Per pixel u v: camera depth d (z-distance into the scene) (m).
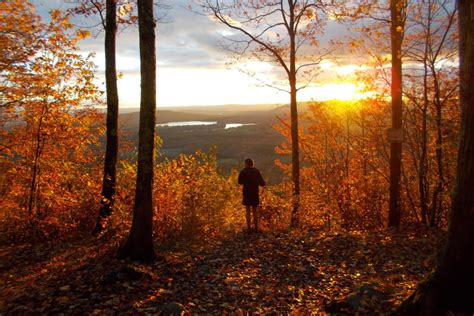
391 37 9.73
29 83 10.45
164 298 5.39
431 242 8.17
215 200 11.15
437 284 4.02
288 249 8.16
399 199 10.30
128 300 5.21
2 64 9.73
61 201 10.73
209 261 7.24
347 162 17.62
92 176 12.20
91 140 12.51
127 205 9.00
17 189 11.51
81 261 7.11
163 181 10.13
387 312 4.34
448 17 9.44
